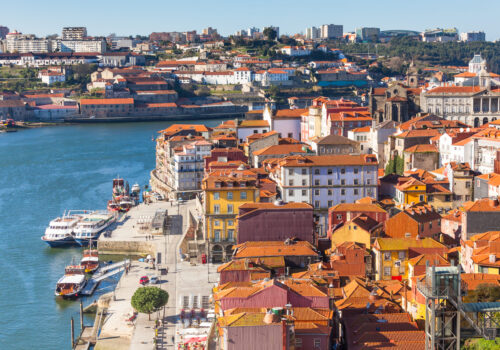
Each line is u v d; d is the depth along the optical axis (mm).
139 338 166125
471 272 163750
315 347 129125
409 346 127125
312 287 142875
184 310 180375
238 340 119312
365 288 158000
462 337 117438
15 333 184750
